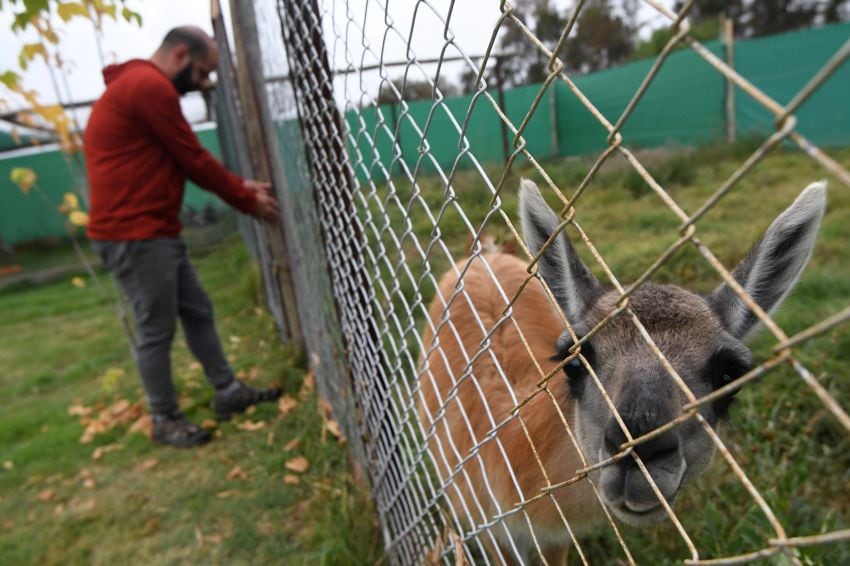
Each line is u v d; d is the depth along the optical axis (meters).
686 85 14.92
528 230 1.68
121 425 4.81
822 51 13.02
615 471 1.58
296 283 4.94
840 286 4.92
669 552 2.64
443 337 3.08
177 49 4.23
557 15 24.53
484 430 2.55
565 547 2.78
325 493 3.61
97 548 3.49
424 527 2.26
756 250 1.78
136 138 3.89
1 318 8.74
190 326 4.57
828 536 0.61
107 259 4.14
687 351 1.75
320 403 4.32
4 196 16.47
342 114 2.20
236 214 12.91
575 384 2.01
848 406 3.32
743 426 3.29
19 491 4.09
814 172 9.13
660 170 10.25
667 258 0.76
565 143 17.48
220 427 4.66
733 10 25.31
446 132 12.12
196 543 3.45
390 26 1.54
